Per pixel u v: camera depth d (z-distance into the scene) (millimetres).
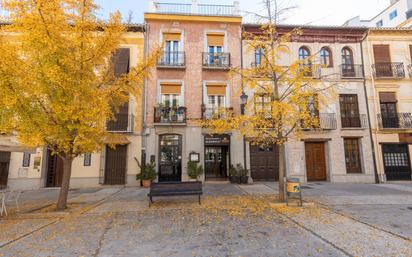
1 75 5906
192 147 13719
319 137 14312
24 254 4004
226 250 4098
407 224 5539
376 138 14484
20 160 12570
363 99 14867
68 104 6668
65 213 6723
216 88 14445
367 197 8953
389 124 14641
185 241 4547
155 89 14047
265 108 8430
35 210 7375
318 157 14516
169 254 3957
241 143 14031
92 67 7676
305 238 4656
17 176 12422
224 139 14000
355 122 14656
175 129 13773
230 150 13938
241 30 14914
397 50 15492
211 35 14977
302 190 10797
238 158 13891
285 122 8195
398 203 7879
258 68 8695
